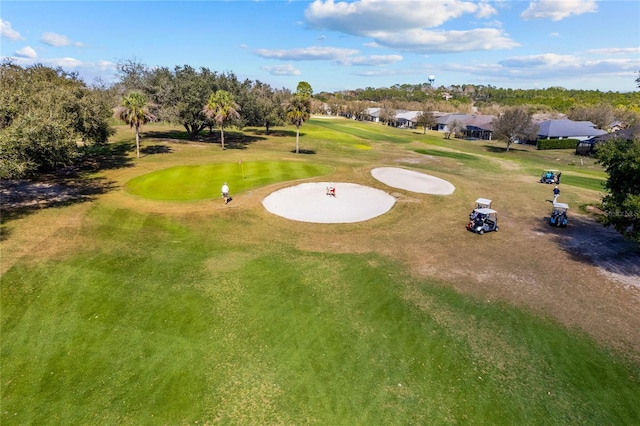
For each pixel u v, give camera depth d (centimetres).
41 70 5012
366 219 3181
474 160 6444
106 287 1967
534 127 8969
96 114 4741
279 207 3381
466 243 2758
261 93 9425
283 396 1327
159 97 6581
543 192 4231
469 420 1254
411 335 1688
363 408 1284
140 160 4991
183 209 3203
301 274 2216
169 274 2145
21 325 1645
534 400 1345
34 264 2145
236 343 1595
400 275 2248
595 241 2834
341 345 1603
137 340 1589
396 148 7819
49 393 1312
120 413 1243
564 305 1970
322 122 13438
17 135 2923
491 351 1600
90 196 3419
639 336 1723
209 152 5859
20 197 3278
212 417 1237
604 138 8031
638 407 1327
